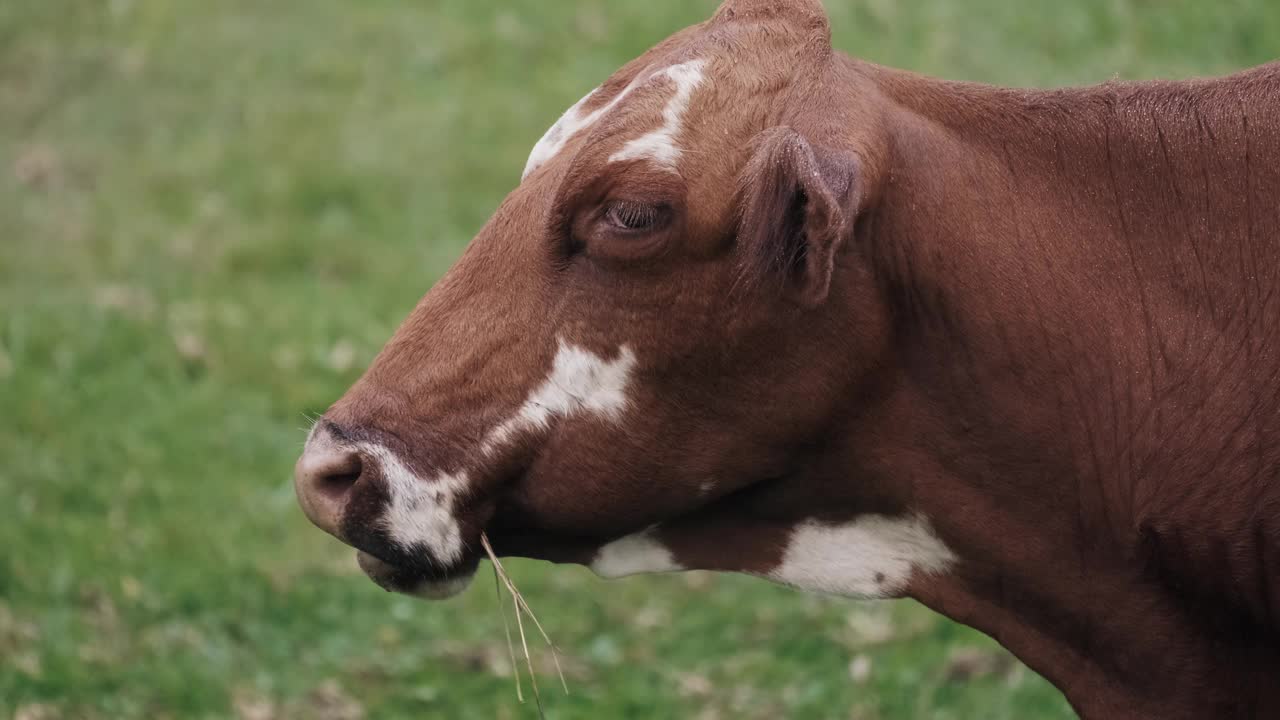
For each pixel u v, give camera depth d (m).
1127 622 4.82
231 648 8.56
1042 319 4.69
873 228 4.67
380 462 4.77
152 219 13.62
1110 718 4.94
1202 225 4.65
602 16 16.14
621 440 4.79
